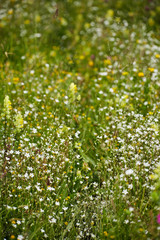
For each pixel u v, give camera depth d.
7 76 4.86
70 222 2.61
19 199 2.68
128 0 7.46
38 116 4.00
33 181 2.96
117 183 2.83
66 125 3.91
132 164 3.13
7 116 3.15
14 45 6.32
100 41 6.45
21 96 4.46
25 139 3.16
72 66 5.70
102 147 3.37
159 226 2.26
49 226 2.62
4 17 7.01
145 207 2.59
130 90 4.81
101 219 2.71
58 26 6.98
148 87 4.87
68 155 3.31
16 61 5.82
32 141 3.51
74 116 3.79
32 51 6.10
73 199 2.91
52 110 4.14
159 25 6.75
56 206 2.76
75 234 2.62
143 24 6.58
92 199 2.83
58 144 3.43
